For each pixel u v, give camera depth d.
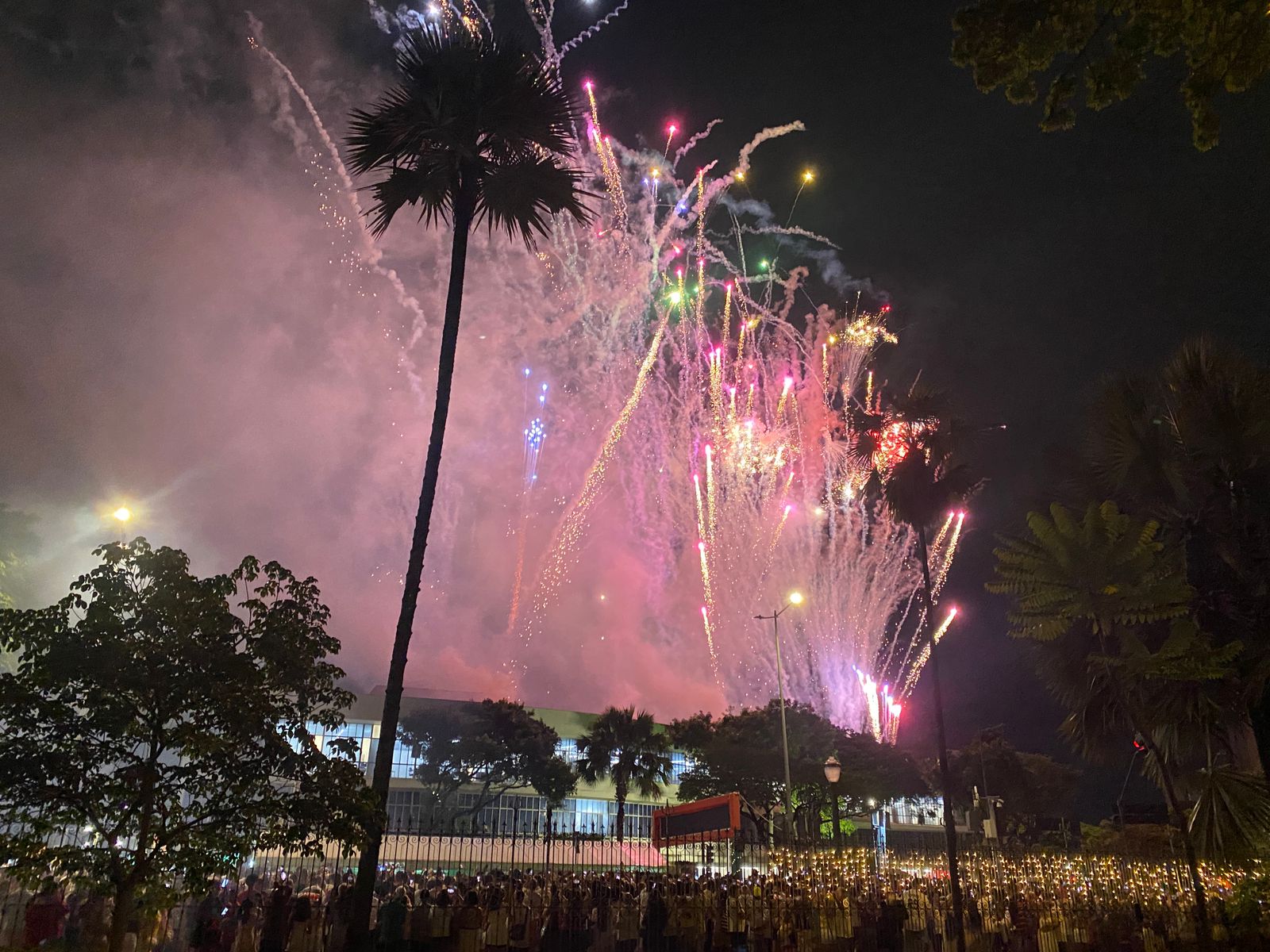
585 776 49.06
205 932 13.84
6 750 10.04
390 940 15.02
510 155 16.52
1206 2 8.46
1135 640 19.12
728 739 49.97
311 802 10.98
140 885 10.49
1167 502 21.17
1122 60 9.05
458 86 15.62
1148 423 21.56
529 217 16.55
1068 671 21.61
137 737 10.54
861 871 24.17
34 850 10.12
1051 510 20.23
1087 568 19.64
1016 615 20.62
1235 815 17.77
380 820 11.76
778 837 41.00
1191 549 20.31
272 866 21.42
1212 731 19.62
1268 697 18.72
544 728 52.03
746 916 18.72
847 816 49.16
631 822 57.56
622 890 19.22
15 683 10.15
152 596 10.80
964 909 20.77
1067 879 22.83
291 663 11.30
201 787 10.90
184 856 10.58
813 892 21.59
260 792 11.02
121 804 10.73
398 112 15.89
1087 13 9.18
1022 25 9.34
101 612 10.52
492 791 54.38
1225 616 19.36
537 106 15.83
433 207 16.75
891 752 48.94
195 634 10.89
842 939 19.86
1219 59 8.59
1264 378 19.95
